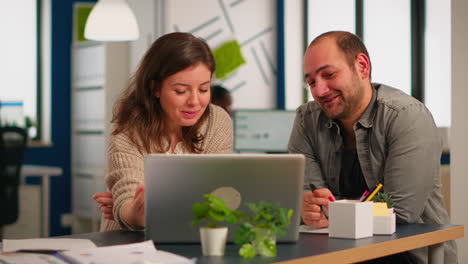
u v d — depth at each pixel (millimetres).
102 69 6297
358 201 1879
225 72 6434
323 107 2215
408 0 5965
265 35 6789
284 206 1638
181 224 1641
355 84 2172
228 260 1440
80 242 1652
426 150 2094
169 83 2018
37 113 7023
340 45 2152
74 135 6879
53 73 7016
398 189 2082
